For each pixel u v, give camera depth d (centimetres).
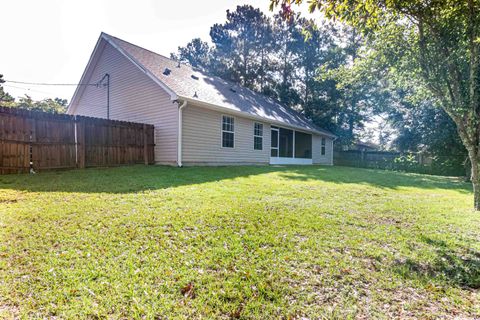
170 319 170
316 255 262
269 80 2619
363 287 213
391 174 1172
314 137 1847
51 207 381
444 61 448
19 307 177
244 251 263
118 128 887
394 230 347
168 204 415
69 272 216
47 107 2317
